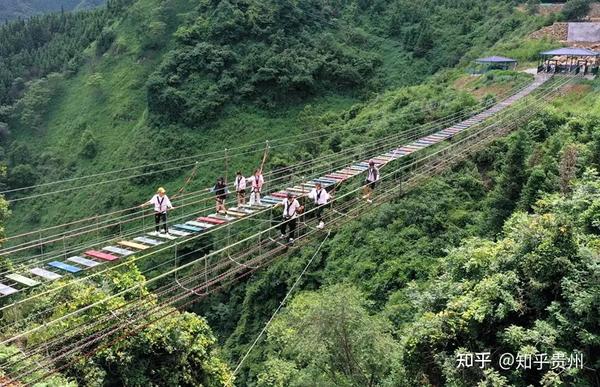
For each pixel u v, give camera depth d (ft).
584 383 39.09
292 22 231.30
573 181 66.23
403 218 98.43
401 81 221.05
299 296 94.48
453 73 193.77
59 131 225.35
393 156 84.94
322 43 227.20
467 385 42.75
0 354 44.24
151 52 231.91
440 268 76.18
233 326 117.39
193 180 172.35
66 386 42.50
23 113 233.35
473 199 97.19
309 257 109.91
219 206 61.72
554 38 196.65
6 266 71.51
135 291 57.11
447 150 100.37
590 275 42.96
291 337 71.31
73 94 239.50
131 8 256.11
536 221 48.70
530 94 135.95
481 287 46.65
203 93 196.75
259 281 116.06
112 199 176.55
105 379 52.13
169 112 194.49
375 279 88.43
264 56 206.80
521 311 44.52
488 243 56.75
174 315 57.11
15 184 203.41
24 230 186.19
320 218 66.64
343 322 60.59
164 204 56.34
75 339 49.96
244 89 197.36
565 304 43.52
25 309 58.80
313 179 79.00
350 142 141.79
